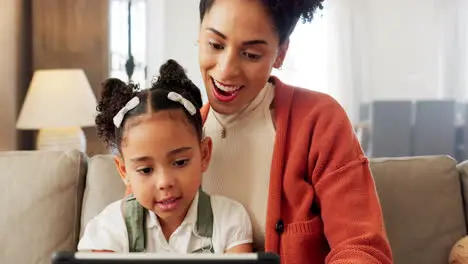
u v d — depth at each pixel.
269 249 1.03
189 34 4.64
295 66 5.00
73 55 3.12
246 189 1.12
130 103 1.02
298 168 1.04
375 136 4.32
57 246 1.42
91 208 1.42
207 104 1.18
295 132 1.07
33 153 1.52
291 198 1.04
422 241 1.46
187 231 1.06
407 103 4.29
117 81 1.12
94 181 1.46
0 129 2.99
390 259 0.95
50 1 3.08
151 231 1.06
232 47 0.98
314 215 1.05
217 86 1.03
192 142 1.01
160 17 4.58
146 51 4.46
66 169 1.47
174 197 0.99
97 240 1.05
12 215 1.43
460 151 4.62
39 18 3.08
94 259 0.64
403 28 5.04
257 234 1.10
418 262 1.46
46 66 3.10
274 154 1.06
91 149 3.04
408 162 1.53
